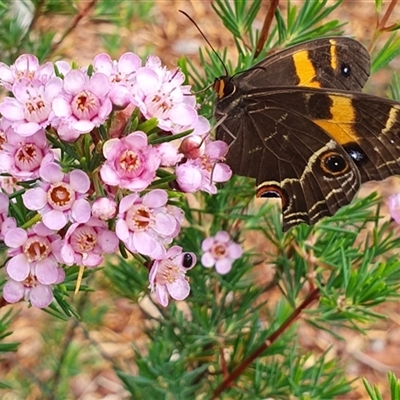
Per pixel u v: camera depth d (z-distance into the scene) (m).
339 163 0.37
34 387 0.56
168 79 0.30
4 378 0.55
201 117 0.31
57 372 0.47
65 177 0.28
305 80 0.37
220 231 0.40
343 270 0.35
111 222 0.29
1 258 0.39
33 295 0.29
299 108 0.36
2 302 0.33
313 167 0.37
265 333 0.39
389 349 0.73
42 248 0.29
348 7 1.01
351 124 0.36
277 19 0.39
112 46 0.51
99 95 0.29
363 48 0.37
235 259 0.41
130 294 0.41
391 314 0.76
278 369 0.39
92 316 0.46
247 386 0.40
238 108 0.36
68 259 0.28
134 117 0.29
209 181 0.31
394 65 0.83
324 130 0.36
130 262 0.41
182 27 0.95
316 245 0.38
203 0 1.01
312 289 0.37
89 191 0.29
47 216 0.28
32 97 0.29
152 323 0.49
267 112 0.36
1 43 0.42
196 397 0.41
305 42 0.36
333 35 0.38
